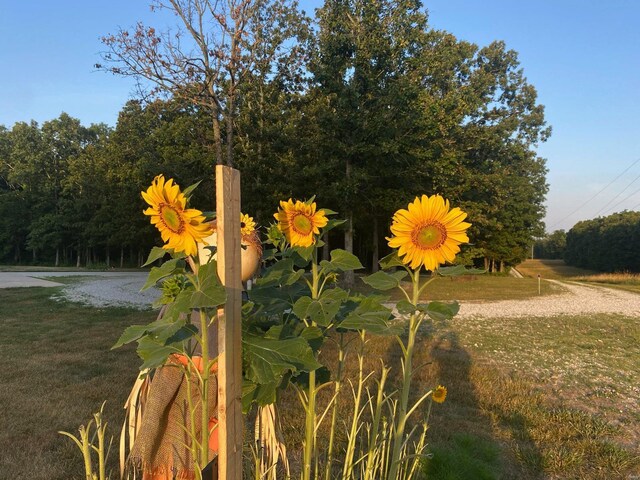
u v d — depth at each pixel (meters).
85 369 6.04
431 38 22.33
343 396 4.87
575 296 19.38
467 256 26.14
